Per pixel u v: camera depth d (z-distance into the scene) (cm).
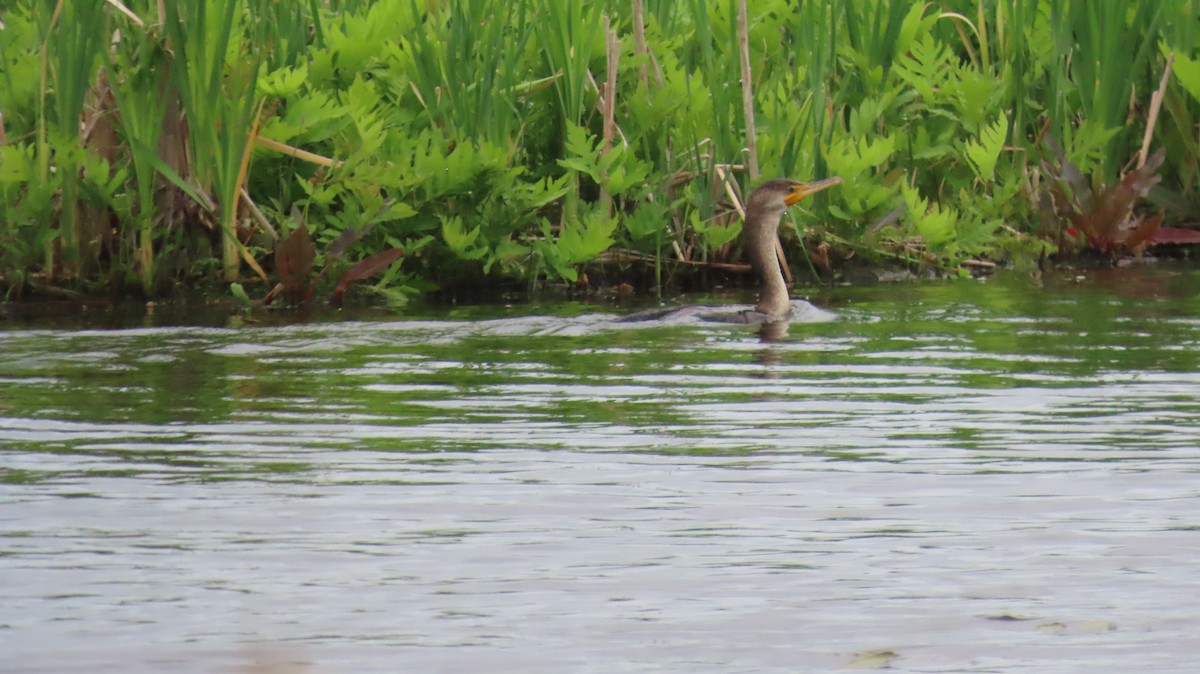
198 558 865
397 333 1702
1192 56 2595
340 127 2114
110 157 2127
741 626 766
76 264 2050
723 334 1692
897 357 1523
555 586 822
